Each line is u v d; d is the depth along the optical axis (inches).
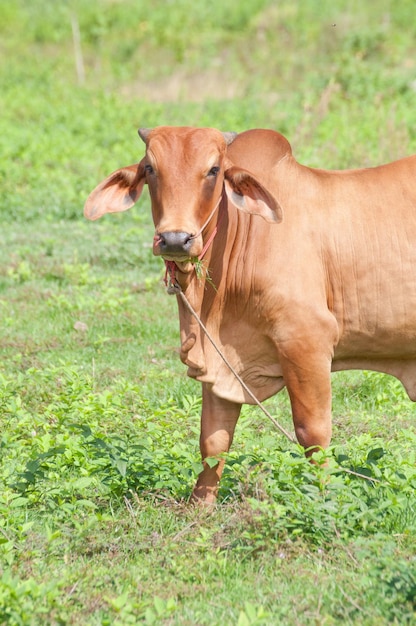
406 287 479.5
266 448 525.3
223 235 468.4
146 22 2719.0
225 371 486.0
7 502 467.8
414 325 482.9
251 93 2030.0
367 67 2009.1
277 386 492.7
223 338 482.9
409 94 1817.2
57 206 1264.8
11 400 631.2
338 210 481.1
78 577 406.0
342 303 480.4
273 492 448.1
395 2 2586.1
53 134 1667.1
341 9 2593.5
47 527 427.8
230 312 477.4
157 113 1830.7
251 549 423.5
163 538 446.9
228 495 490.0
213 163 436.5
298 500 442.6
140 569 418.6
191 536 449.4
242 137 492.1
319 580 402.9
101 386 724.0
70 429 562.6
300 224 474.6
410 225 482.3
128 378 740.7
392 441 580.1
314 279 470.3
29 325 872.9
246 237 470.6
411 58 2177.7
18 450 558.6
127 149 1541.6
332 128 1520.7
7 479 509.7
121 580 408.8
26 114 1838.1
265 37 2474.2
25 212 1248.8
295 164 488.4
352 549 422.0
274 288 465.7
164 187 432.5
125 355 796.6
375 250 478.3
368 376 709.3
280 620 377.4
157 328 859.4
